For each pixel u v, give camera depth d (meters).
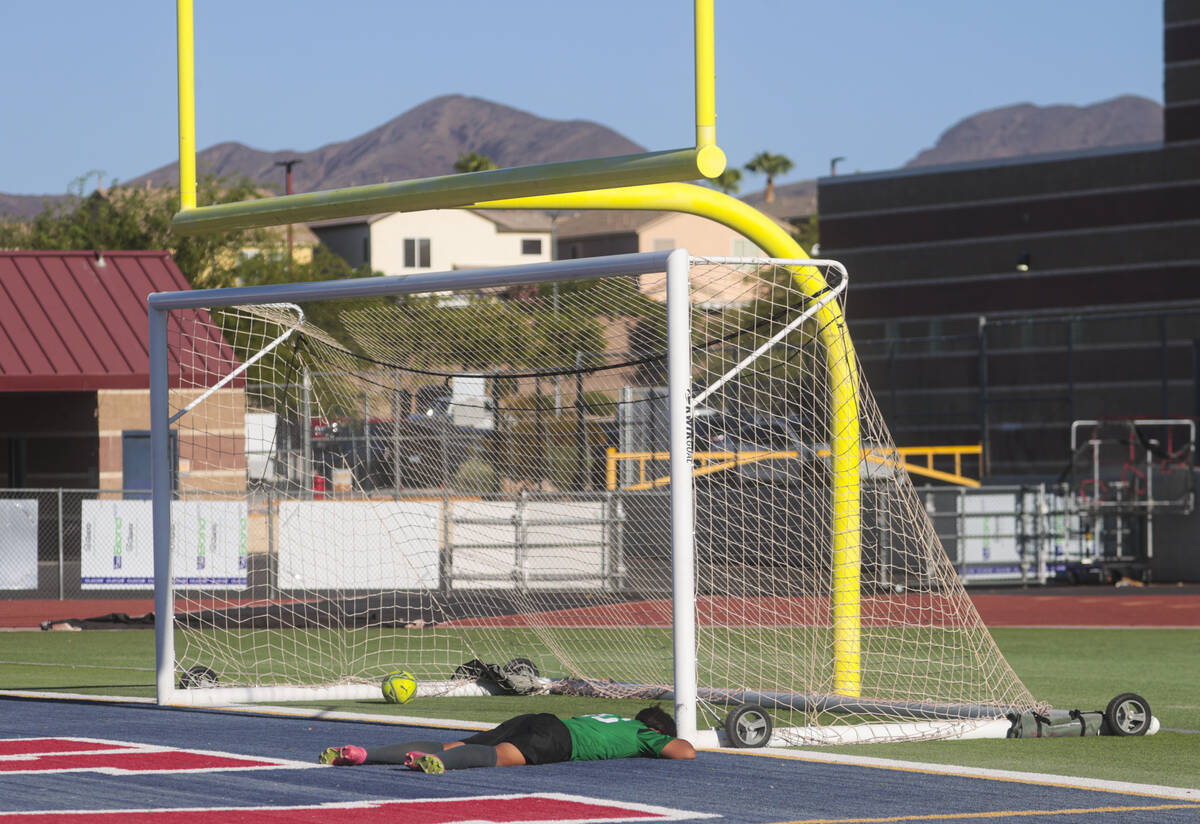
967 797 12.67
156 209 91.12
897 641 23.77
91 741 15.69
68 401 52.00
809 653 25.16
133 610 38.38
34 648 29.34
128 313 52.19
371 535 36.56
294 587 36.91
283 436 29.66
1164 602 41.25
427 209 18.36
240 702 19.73
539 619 32.50
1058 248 87.50
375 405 27.67
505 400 28.78
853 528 20.16
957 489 47.72
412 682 20.06
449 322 21.73
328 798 12.14
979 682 19.33
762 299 20.11
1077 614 37.59
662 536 36.41
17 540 40.69
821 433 21.00
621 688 20.72
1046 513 48.03
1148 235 84.94
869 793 12.81
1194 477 48.44
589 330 21.89
